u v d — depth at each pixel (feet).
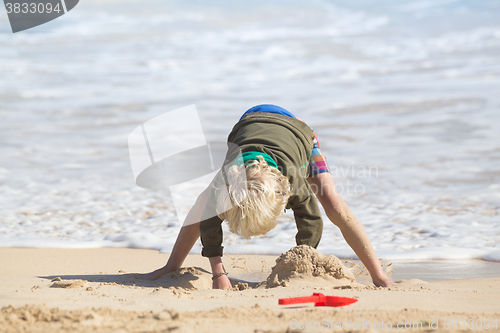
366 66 181.37
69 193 73.41
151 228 59.77
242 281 42.19
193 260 49.26
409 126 106.01
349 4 357.20
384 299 28.68
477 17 280.10
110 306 26.99
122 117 119.14
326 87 149.48
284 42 231.91
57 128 111.04
